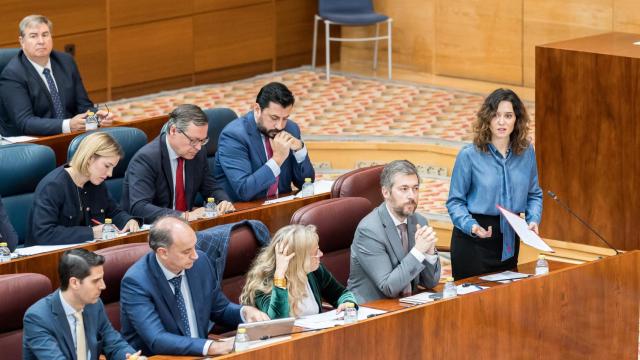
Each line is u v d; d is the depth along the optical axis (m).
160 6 29.30
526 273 14.69
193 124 16.27
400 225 14.31
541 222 18.25
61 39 27.47
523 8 29.80
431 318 12.88
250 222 14.70
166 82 29.95
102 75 28.50
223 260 14.23
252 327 11.73
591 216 17.69
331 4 30.89
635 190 17.14
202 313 13.12
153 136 20.20
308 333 11.92
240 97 29.05
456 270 15.28
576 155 17.66
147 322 12.64
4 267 14.11
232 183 16.97
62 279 11.98
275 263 13.52
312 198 16.53
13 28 26.41
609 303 14.75
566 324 14.33
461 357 13.24
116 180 18.02
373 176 16.52
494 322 13.53
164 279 12.84
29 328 11.93
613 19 28.41
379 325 12.41
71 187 16.02
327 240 15.23
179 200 16.84
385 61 32.81
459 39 31.16
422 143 24.83
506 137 14.91
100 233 15.72
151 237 12.73
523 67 30.14
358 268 14.34
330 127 26.23
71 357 12.03
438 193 23.22
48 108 20.08
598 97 17.27
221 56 30.98
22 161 16.97
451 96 29.02
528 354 13.95
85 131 19.25
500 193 14.89
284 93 16.83
